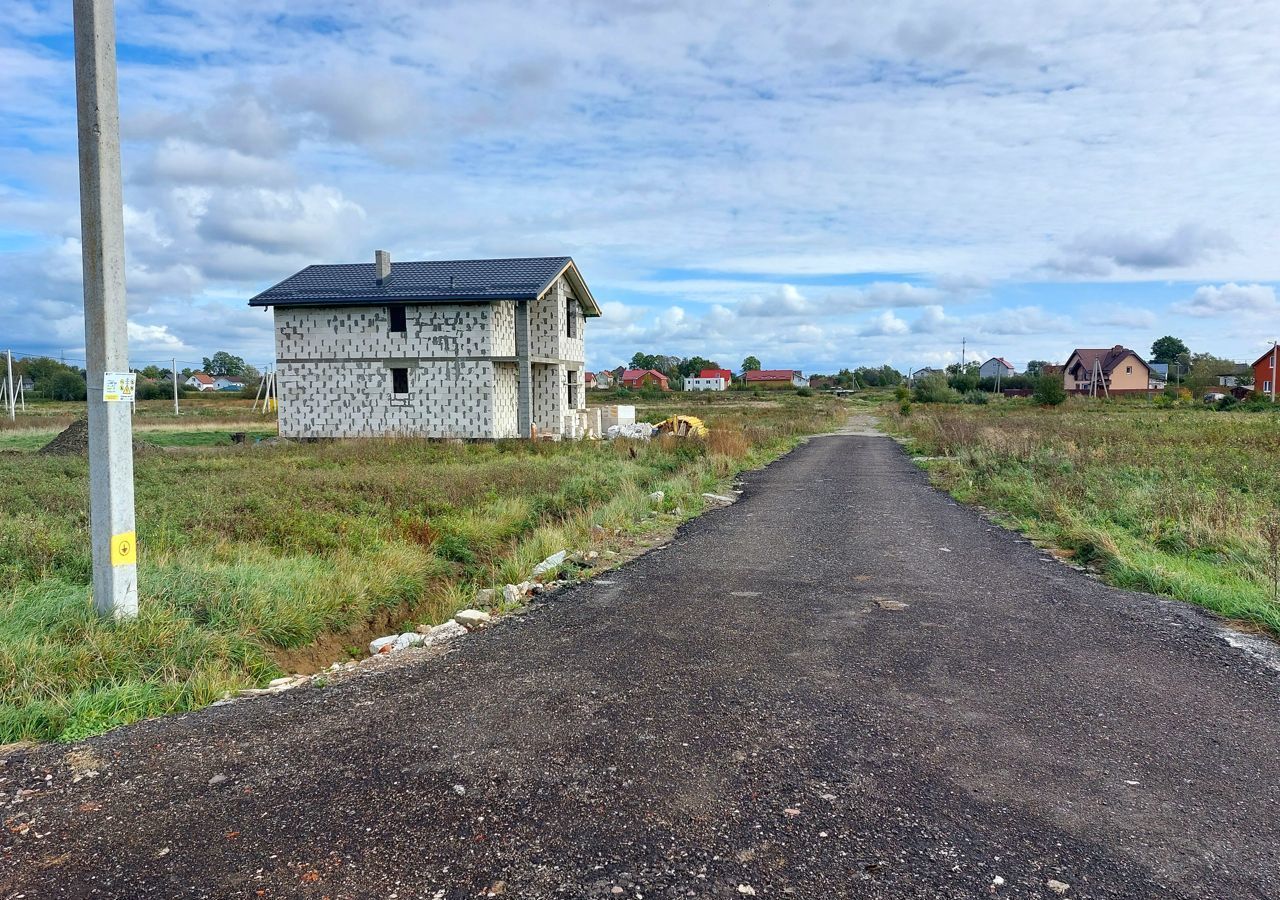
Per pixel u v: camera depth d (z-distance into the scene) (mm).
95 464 5457
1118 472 14672
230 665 5527
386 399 24641
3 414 46125
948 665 5246
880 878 2869
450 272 25875
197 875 2889
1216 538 9234
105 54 5273
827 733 4145
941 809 3369
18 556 7438
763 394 100938
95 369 5391
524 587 7578
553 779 3621
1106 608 6758
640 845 3080
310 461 18062
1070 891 2795
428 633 6242
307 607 6695
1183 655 5477
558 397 26797
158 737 4148
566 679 4984
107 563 5477
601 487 13969
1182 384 78500
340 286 25406
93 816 3326
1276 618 6008
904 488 16156
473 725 4258
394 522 10188
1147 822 3275
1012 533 10750
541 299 26484
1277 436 22500
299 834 3164
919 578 7930
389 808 3367
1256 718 4375
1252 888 2826
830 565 8570
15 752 3990
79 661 4961
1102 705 4559
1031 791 3533
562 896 2754
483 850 3041
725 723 4277
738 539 10219
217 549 8219
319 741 4062
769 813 3326
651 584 7699
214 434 32031
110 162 5328
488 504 11781
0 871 2930
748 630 6070
